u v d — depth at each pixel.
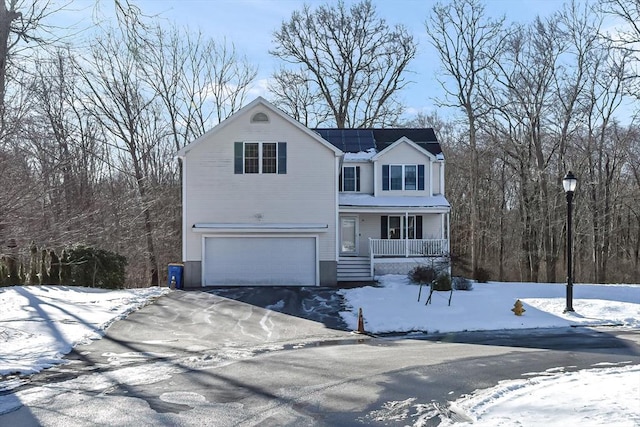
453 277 28.72
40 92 46.72
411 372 12.60
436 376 12.22
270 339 17.36
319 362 13.77
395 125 51.19
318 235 28.36
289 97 50.28
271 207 28.31
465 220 52.94
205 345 16.08
